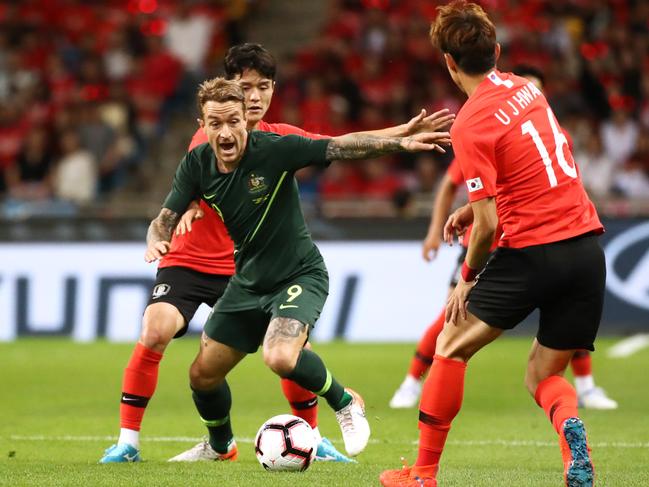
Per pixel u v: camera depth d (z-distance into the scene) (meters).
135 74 68.62
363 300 51.41
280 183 21.50
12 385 39.44
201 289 24.55
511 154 18.59
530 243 18.62
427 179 58.00
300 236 21.98
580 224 18.81
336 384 21.70
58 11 74.38
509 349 49.06
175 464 23.17
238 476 20.89
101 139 62.94
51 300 52.38
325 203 52.84
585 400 33.88
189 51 70.50
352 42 68.62
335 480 20.33
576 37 68.88
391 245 51.56
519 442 27.66
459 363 18.95
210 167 21.73
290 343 20.69
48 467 22.55
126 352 48.12
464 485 20.20
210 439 23.94
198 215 22.23
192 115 68.12
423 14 69.62
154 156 66.00
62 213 53.66
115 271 52.31
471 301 18.89
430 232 33.03
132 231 52.53
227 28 71.94
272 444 21.58
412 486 18.77
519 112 18.80
